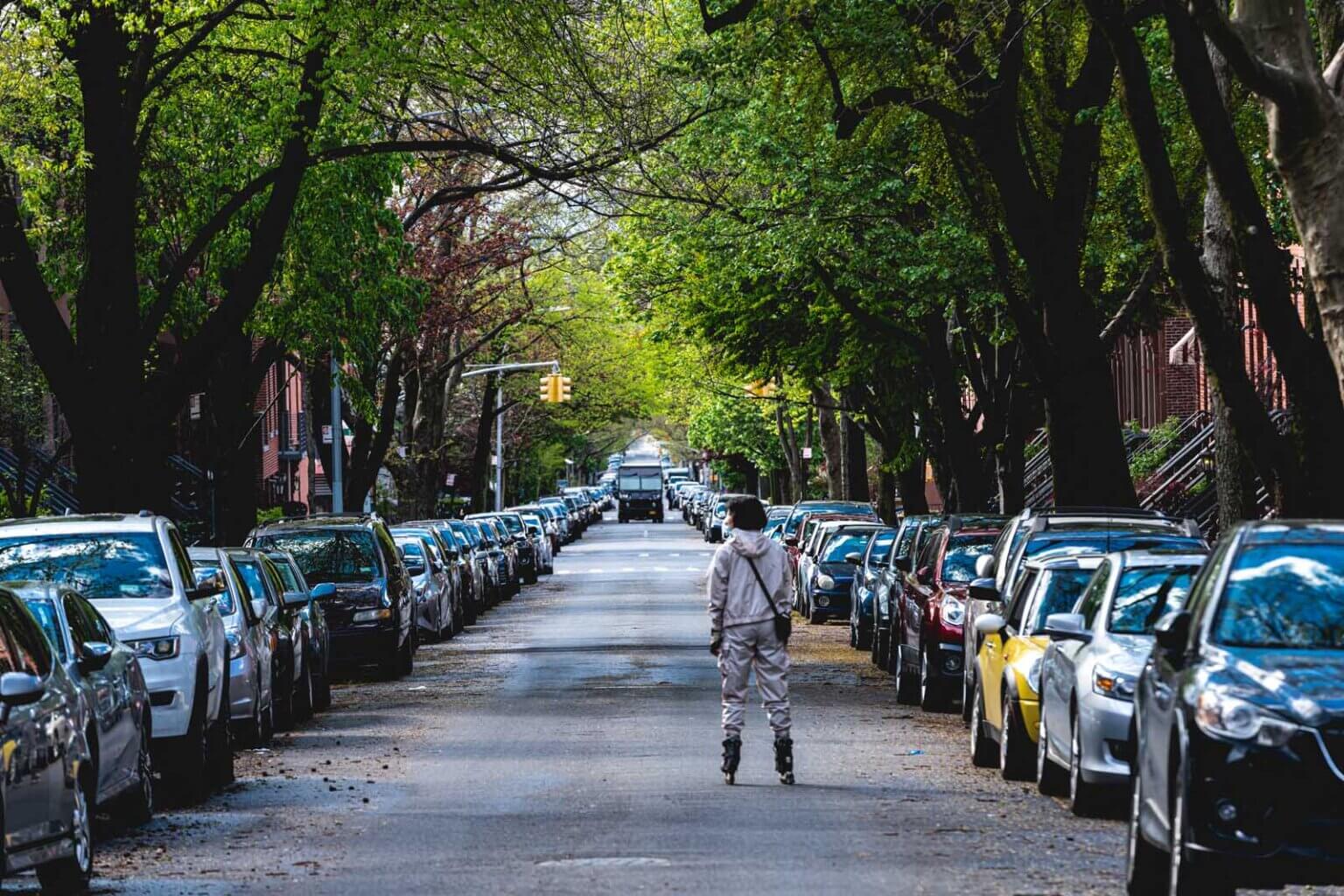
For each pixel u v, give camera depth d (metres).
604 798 27.78
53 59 45.81
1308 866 16.69
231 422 62.84
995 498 94.56
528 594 101.50
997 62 44.31
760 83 57.50
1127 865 19.59
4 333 70.25
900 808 26.25
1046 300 46.91
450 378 115.00
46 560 30.97
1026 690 28.86
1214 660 17.91
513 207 95.19
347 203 56.53
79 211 52.50
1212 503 73.81
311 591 46.53
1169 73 45.25
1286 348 32.97
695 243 68.69
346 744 36.88
